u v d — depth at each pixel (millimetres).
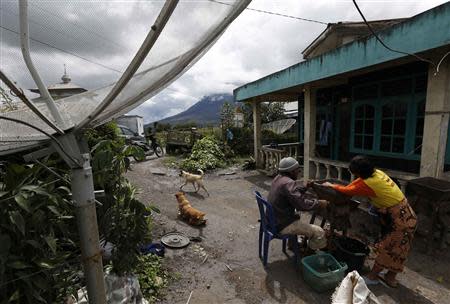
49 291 1982
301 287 3102
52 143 1482
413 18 3559
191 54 1400
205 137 12148
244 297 2947
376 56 4184
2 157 2322
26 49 1151
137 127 19625
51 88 1353
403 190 4270
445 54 3508
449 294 2930
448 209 3609
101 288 1704
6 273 1731
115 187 2965
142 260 3314
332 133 8047
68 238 2402
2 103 1693
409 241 2891
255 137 9633
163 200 6422
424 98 5230
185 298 2922
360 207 4633
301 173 8375
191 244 4145
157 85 1577
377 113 6332
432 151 3852
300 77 6113
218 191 7266
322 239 3346
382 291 2980
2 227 1762
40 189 1770
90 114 1400
